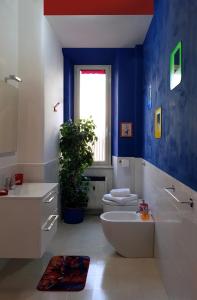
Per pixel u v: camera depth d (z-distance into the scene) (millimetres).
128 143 4387
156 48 2977
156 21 2982
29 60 3209
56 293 2312
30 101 3217
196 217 1533
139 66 4176
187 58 1762
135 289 2373
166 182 2369
